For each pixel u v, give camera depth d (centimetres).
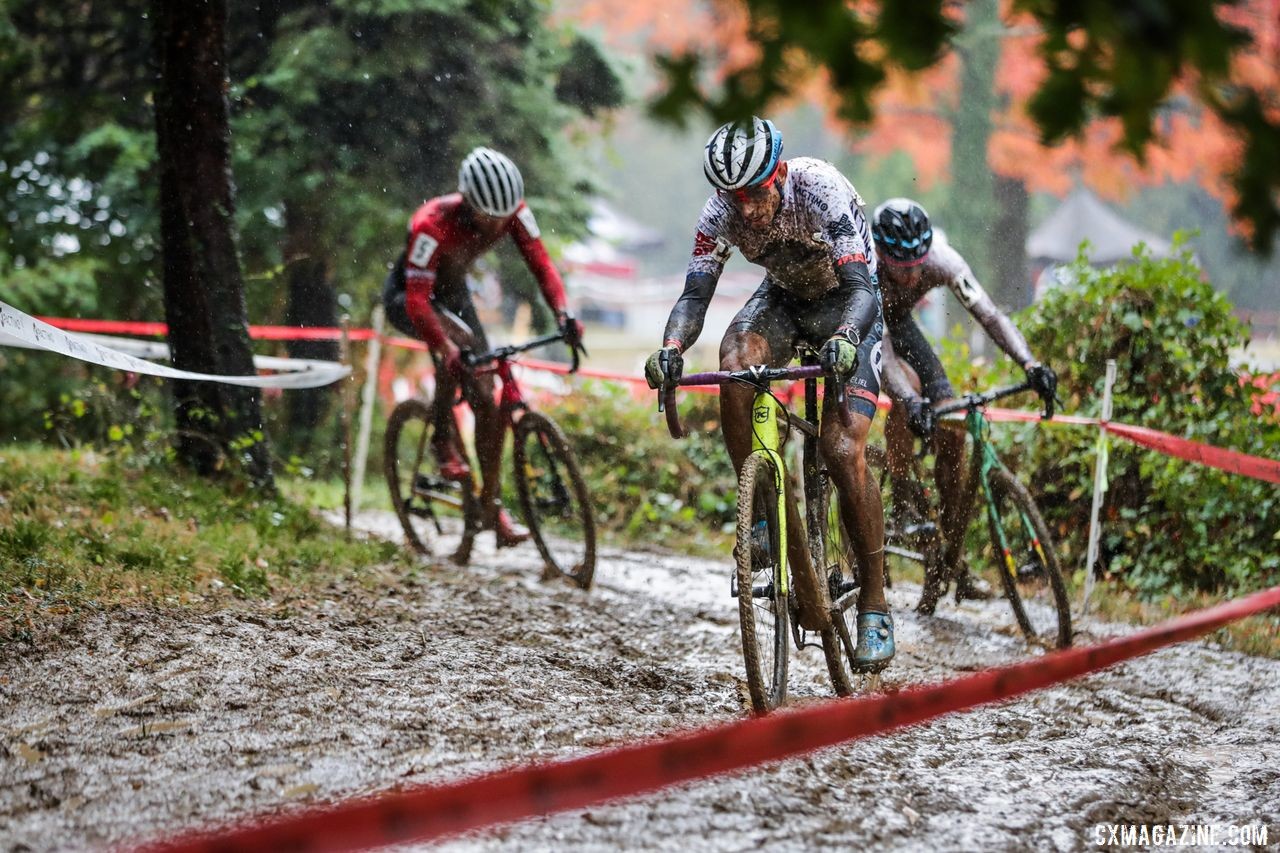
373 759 1056
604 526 2791
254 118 3362
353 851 700
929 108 5931
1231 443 2116
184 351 2312
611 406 2930
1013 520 2189
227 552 1830
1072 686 1523
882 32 619
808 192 1351
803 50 625
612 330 10856
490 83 3534
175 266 2312
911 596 2114
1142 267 2277
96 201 3569
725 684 1427
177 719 1152
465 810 725
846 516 1359
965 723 1312
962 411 1869
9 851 849
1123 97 613
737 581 1223
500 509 2170
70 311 3438
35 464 2381
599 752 1098
